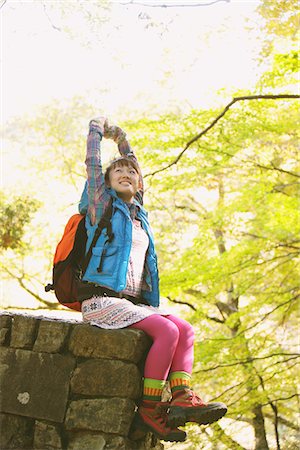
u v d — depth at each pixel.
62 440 3.63
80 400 3.63
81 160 13.96
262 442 10.93
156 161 9.70
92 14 7.39
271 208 9.84
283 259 10.18
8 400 3.73
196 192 12.59
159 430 3.56
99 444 3.55
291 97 6.89
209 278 9.52
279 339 10.60
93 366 3.65
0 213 9.41
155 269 4.11
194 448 9.27
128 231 3.91
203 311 11.47
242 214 10.06
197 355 9.39
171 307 13.20
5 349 3.80
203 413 3.51
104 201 3.97
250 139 9.36
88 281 3.85
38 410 3.68
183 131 9.58
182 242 12.42
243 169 9.73
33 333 3.79
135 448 3.70
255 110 9.46
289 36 8.57
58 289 4.01
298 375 10.16
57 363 3.71
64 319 3.89
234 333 11.95
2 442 3.68
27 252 12.71
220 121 9.21
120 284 3.79
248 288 9.84
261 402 9.58
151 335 3.69
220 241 10.42
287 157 10.09
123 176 4.09
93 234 3.89
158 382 3.59
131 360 3.62
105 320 3.75
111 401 3.58
